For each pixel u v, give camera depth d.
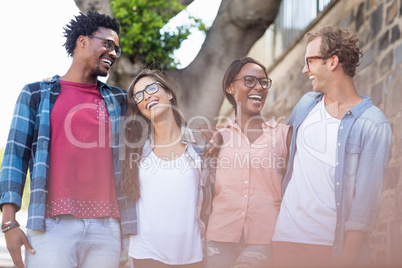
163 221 3.25
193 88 7.22
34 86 3.36
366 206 3.08
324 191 3.18
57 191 3.22
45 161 3.24
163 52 7.30
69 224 3.22
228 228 3.31
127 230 3.27
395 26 4.71
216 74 7.19
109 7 7.23
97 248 3.29
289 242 3.22
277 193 3.37
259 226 3.31
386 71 4.77
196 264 3.30
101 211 3.27
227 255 3.32
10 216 3.18
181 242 3.25
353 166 3.16
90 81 3.50
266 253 3.28
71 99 3.38
